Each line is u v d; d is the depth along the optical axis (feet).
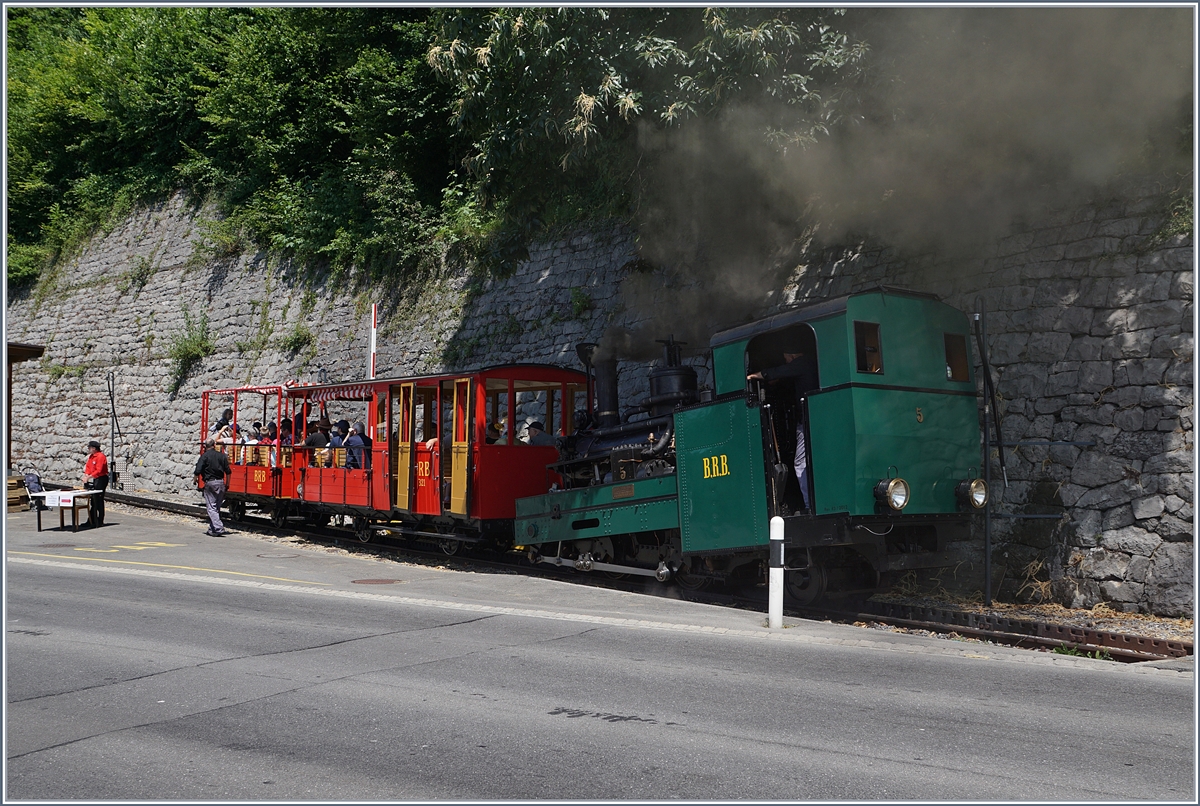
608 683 21.29
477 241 70.03
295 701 19.85
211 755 16.38
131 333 104.37
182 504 73.36
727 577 35.01
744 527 32.01
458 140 77.51
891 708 19.13
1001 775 15.10
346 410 64.90
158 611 31.04
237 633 27.35
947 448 31.27
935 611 30.53
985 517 32.58
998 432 32.89
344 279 82.17
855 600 34.22
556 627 28.27
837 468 29.73
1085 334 33.83
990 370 36.45
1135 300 32.65
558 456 47.06
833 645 25.64
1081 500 32.83
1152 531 30.89
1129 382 32.32
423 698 20.03
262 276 90.74
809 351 32.37
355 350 78.43
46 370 114.11
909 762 15.75
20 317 120.98
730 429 32.71
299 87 91.81
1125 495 31.73
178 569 41.88
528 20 37.99
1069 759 15.88
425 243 75.31
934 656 24.23
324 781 15.01
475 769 15.55
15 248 122.01
